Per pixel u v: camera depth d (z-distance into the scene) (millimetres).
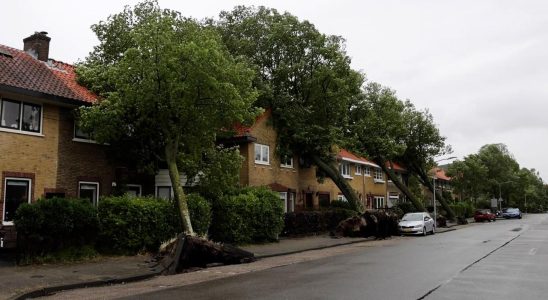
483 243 22891
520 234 29734
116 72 16781
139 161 21109
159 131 18891
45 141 18750
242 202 22031
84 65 22328
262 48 30984
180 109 16812
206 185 19703
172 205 18547
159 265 14320
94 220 16188
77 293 10797
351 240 25375
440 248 20359
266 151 29891
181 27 16969
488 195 91250
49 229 14891
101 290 11164
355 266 14500
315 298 9289
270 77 31188
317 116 31547
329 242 24047
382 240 26938
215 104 16922
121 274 13016
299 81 31078
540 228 37531
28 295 10336
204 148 19000
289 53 31031
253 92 19000
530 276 12078
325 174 35000
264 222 23266
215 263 15375
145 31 16188
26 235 14641
